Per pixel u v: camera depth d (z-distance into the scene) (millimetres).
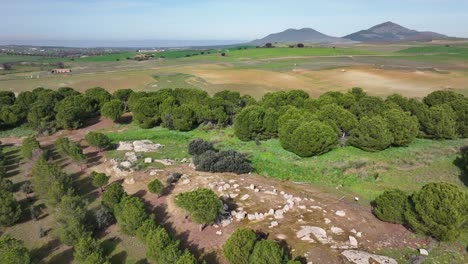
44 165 28969
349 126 39062
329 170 34156
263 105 49500
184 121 46656
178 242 20312
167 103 50000
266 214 25844
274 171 35156
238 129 42094
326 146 36188
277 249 18641
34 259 21219
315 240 22344
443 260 20609
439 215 20656
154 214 25359
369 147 36188
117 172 33344
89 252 20016
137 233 22109
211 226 24062
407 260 20656
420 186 30969
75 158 34688
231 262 19172
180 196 23969
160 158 37844
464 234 23203
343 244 22031
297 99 49906
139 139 45219
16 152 41219
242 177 33406
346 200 29156
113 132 48500
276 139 42781
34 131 49938
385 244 22234
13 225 25219
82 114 51594
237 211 26453
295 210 26625
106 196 25266
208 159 34438
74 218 22375
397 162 34406
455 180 31344
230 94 54938
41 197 28281
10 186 29750
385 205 24312
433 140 39781
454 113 40469
